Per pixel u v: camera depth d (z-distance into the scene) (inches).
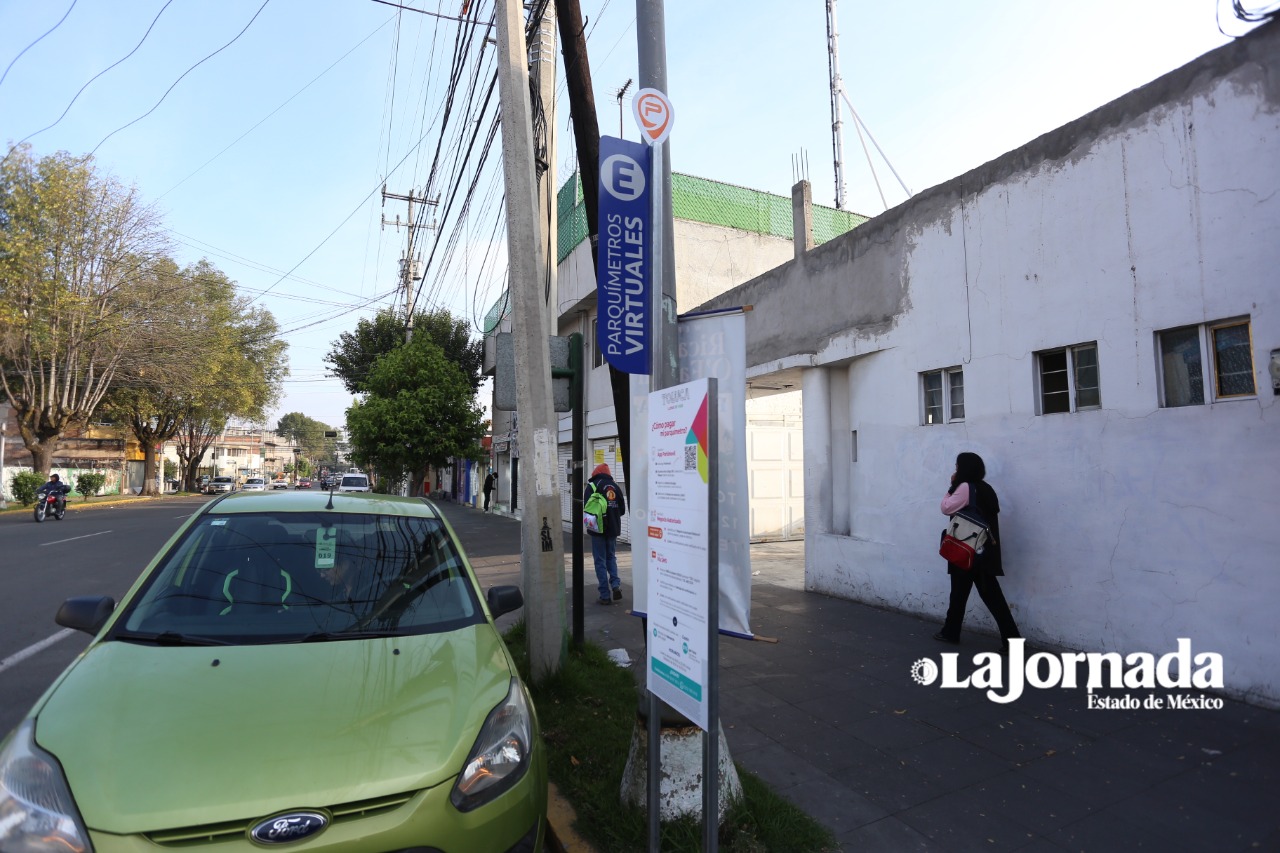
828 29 676.1
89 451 1761.8
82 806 78.1
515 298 201.0
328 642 114.7
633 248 128.0
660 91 124.8
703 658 95.3
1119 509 197.8
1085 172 208.2
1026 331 225.5
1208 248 177.8
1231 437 172.7
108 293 1050.1
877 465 291.0
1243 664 170.2
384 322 1168.2
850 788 138.6
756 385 399.5
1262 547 166.6
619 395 171.9
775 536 535.5
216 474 2797.7
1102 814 127.3
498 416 1147.3
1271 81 165.5
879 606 286.2
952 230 253.6
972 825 124.9
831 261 316.8
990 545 212.2
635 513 125.3
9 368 1074.7
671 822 118.6
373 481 1311.5
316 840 79.6
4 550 521.0
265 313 1659.7
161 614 118.2
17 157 968.9
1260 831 120.5
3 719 181.2
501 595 145.0
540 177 264.8
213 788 80.7
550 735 161.2
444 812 87.1
